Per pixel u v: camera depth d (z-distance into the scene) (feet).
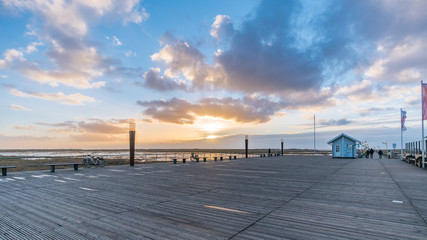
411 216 17.66
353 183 34.24
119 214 18.17
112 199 23.45
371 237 13.46
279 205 21.12
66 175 43.60
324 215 17.94
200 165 69.82
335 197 24.59
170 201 22.66
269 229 14.82
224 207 20.39
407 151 103.60
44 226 15.44
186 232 14.26
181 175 43.93
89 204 21.39
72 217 17.39
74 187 30.40
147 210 19.38
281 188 29.99
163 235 13.76
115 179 38.11
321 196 25.13
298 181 36.32
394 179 38.63
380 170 53.88
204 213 18.48
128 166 64.69
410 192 27.35
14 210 19.34
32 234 14.06
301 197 24.61
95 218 17.15
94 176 42.14
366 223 16.01
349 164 73.97
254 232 14.28
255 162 85.51
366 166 65.67
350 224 15.78
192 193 26.63
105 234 13.98
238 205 21.12
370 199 23.61
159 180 37.06
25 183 33.81
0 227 15.28
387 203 21.93
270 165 70.23
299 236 13.61
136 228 15.01
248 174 45.83
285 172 49.83
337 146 123.34
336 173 47.93
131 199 23.45
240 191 27.91
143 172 49.16
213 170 53.98
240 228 15.01
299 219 16.93
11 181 35.83
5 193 26.40
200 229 14.80
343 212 18.78
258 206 20.76
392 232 14.26
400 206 20.76
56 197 24.30
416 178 39.75
